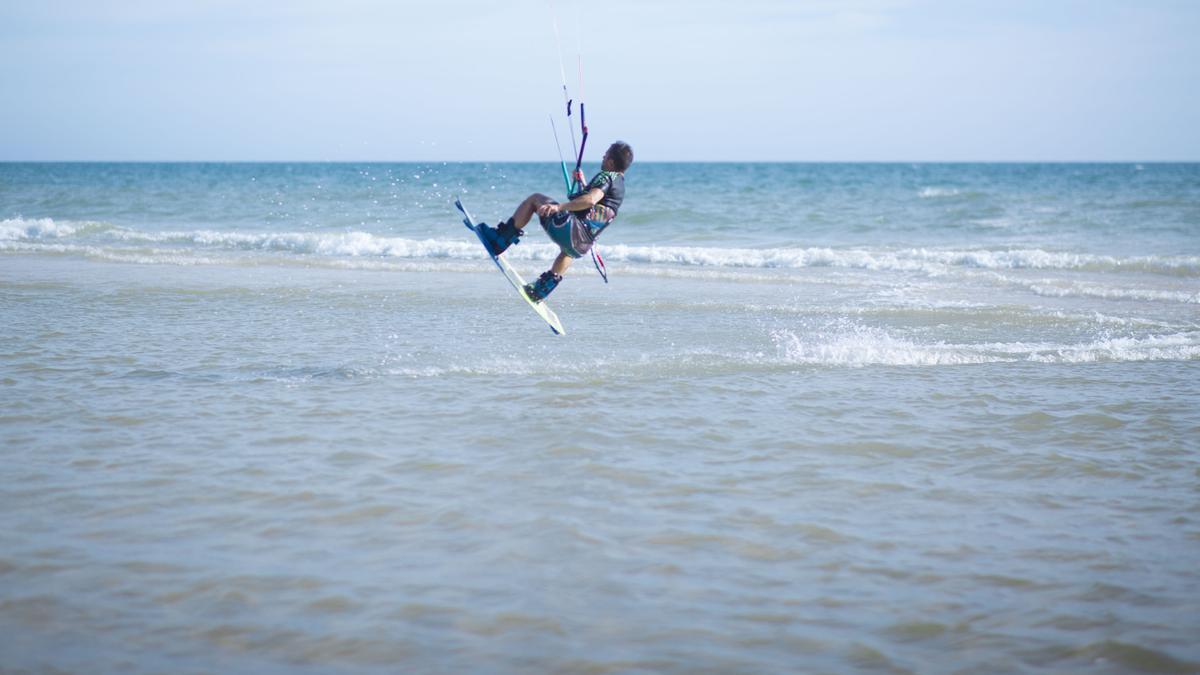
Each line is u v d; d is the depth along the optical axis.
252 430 7.40
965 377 9.80
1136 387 9.36
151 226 30.55
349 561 4.93
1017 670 3.94
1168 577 4.86
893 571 4.92
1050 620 4.38
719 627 4.28
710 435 7.45
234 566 4.84
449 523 5.48
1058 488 6.32
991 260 21.17
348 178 64.19
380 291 16.03
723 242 26.23
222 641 4.08
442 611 4.38
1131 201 38.00
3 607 4.36
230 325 12.51
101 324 12.36
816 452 7.04
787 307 14.59
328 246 23.55
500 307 14.34
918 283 17.88
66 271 18.38
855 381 9.54
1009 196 44.06
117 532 5.27
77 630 4.15
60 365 9.73
